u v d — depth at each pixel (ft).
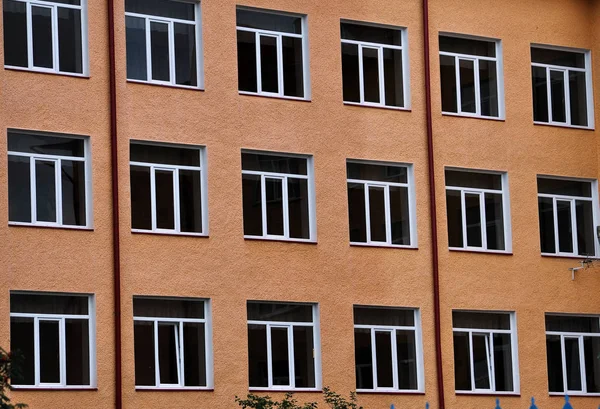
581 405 112.16
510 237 111.14
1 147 91.35
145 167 97.09
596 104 116.47
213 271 97.71
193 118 98.48
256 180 101.24
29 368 91.09
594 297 114.01
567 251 114.73
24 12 94.12
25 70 93.04
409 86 107.86
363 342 103.65
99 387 92.58
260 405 89.76
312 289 101.30
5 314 90.07
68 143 94.79
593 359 114.21
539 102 115.24
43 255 91.97
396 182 107.04
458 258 108.17
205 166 98.73
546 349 111.34
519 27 113.80
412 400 104.17
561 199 115.03
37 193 93.35
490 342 109.40
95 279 93.56
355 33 106.83
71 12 96.02
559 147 114.52
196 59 100.07
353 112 105.09
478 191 110.83
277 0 102.94
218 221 98.43
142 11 98.58
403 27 108.37
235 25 100.94
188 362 96.94
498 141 111.55
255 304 99.66
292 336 100.68
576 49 116.57
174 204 97.86
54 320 92.53
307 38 103.91
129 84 96.48
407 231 107.04
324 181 103.04
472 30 111.45
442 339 106.22
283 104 102.17
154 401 94.38
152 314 95.91
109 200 94.79
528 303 110.83
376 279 104.12
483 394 107.45
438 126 108.68
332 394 94.99
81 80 94.84
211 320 97.14
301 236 102.53
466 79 111.55
